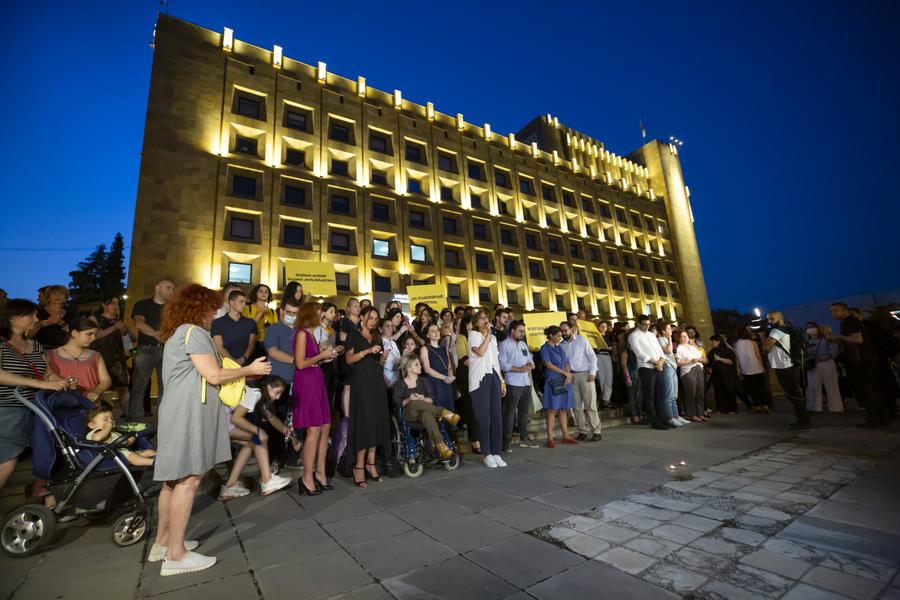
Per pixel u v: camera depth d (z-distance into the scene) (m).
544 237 35.91
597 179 42.88
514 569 2.70
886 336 8.25
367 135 27.56
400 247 27.12
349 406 5.02
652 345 8.42
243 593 2.47
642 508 3.79
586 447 6.82
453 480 5.02
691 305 46.16
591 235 40.94
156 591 2.51
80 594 2.49
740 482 4.47
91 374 4.27
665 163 49.81
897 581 2.40
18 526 3.09
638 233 44.78
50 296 5.51
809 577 2.49
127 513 3.31
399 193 28.17
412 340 5.92
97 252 48.53
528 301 33.09
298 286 5.53
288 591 2.48
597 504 3.96
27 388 3.62
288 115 24.92
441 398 6.37
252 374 3.11
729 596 2.32
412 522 3.60
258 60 24.16
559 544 3.08
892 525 3.16
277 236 22.19
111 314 6.80
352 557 2.93
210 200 20.59
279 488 4.64
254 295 6.43
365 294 24.73
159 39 21.11
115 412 6.86
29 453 4.95
